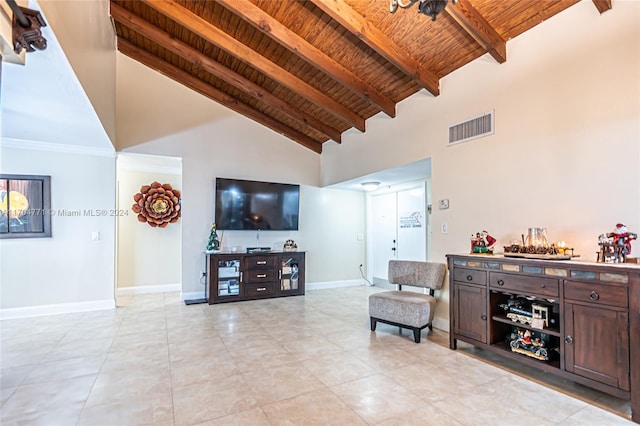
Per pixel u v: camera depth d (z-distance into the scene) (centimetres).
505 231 302
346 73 394
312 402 210
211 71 448
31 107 272
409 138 416
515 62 298
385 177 527
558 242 252
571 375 220
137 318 406
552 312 255
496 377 247
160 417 192
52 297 421
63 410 200
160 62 493
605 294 203
